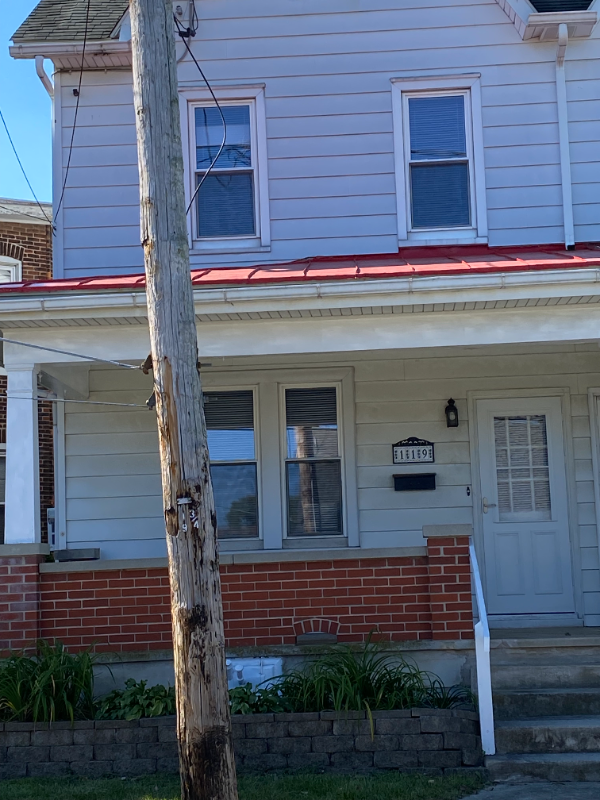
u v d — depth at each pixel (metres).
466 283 7.95
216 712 5.05
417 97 10.67
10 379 8.38
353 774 6.99
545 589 9.96
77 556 9.71
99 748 7.23
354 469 10.09
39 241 16.48
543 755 7.00
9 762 7.25
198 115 10.69
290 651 8.01
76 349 8.45
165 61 5.61
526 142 10.51
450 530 8.06
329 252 10.42
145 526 10.10
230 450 10.23
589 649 8.33
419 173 10.59
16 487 8.22
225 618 8.16
